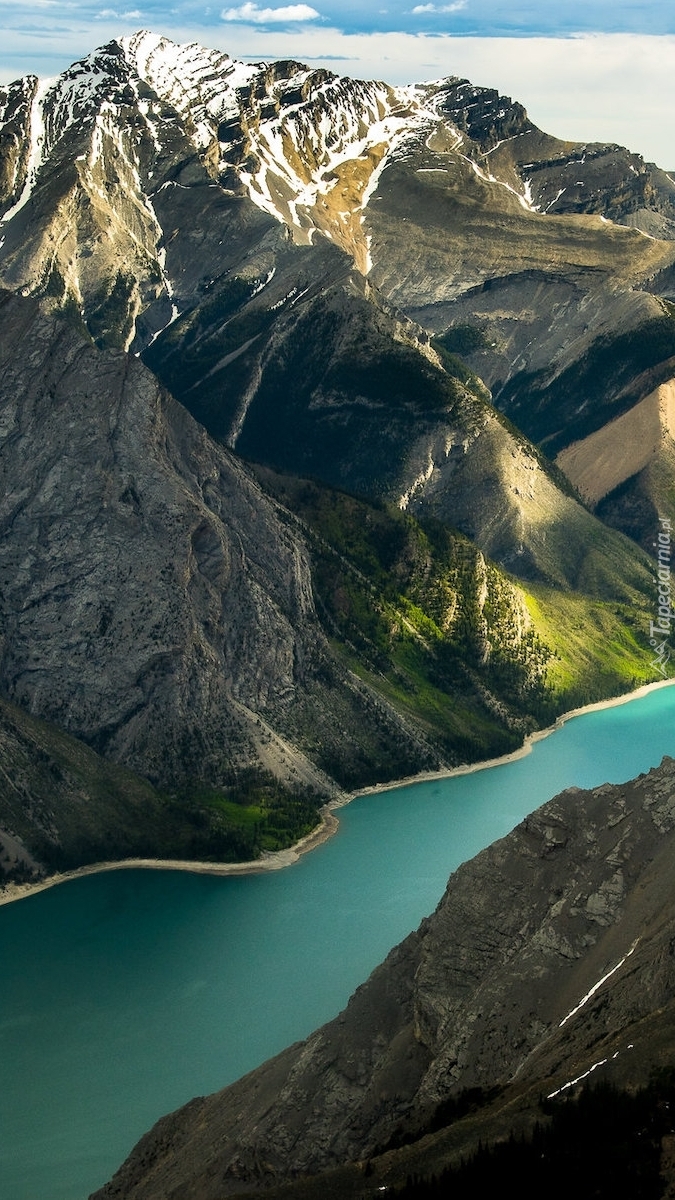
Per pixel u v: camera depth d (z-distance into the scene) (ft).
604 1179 488.02
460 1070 614.34
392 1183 520.83
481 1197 496.23
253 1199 535.19
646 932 622.54
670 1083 514.27
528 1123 523.70
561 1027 604.49
